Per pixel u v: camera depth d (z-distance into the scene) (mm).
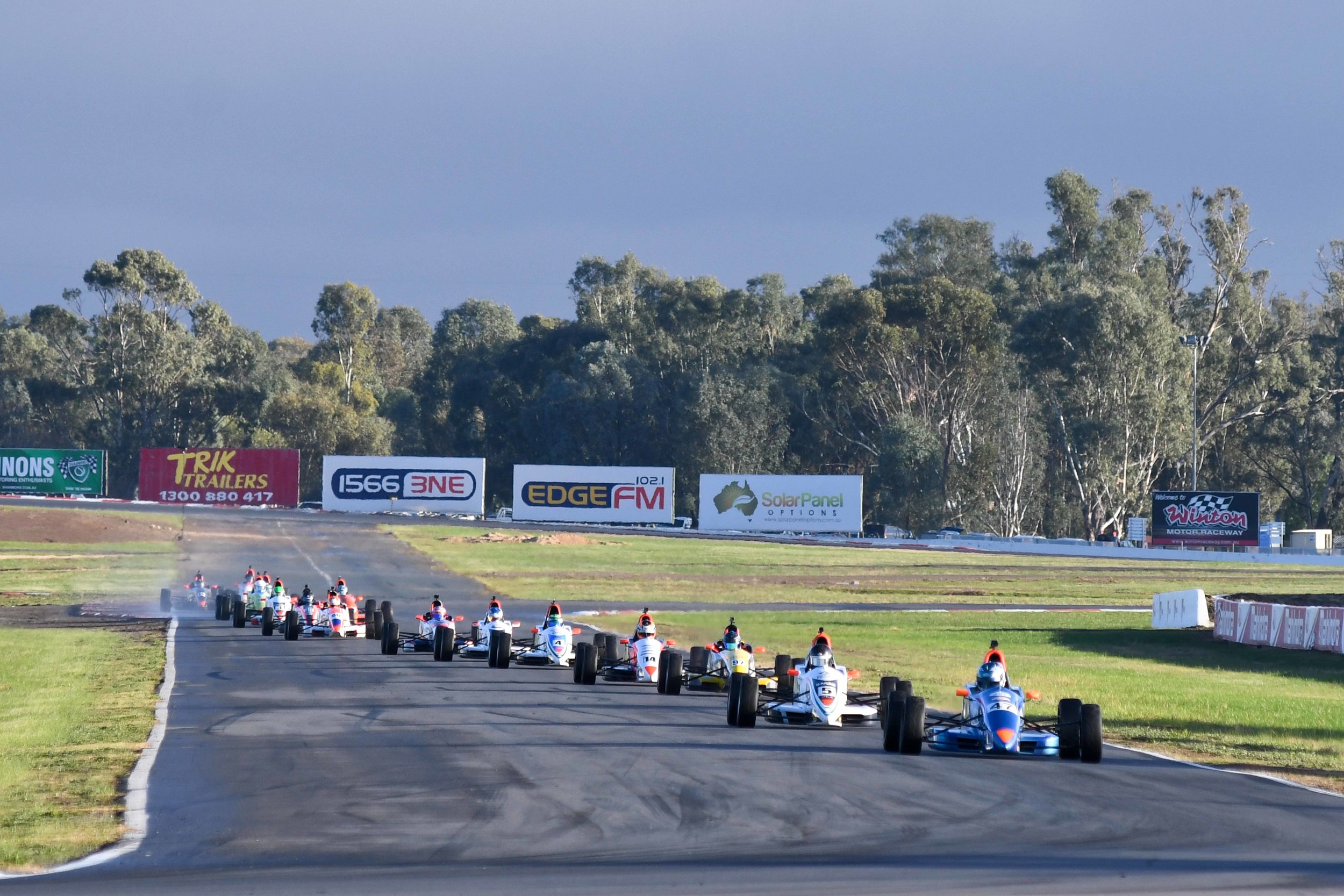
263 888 38594
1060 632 155000
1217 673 114188
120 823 48625
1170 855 42812
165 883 39500
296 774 58062
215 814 49812
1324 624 133625
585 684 97312
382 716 77688
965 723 66312
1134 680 106125
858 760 62531
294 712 79438
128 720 76000
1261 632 141000
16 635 138625
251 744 66688
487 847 43969
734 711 74312
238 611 156000
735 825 47562
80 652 121000
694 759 62125
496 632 110250
